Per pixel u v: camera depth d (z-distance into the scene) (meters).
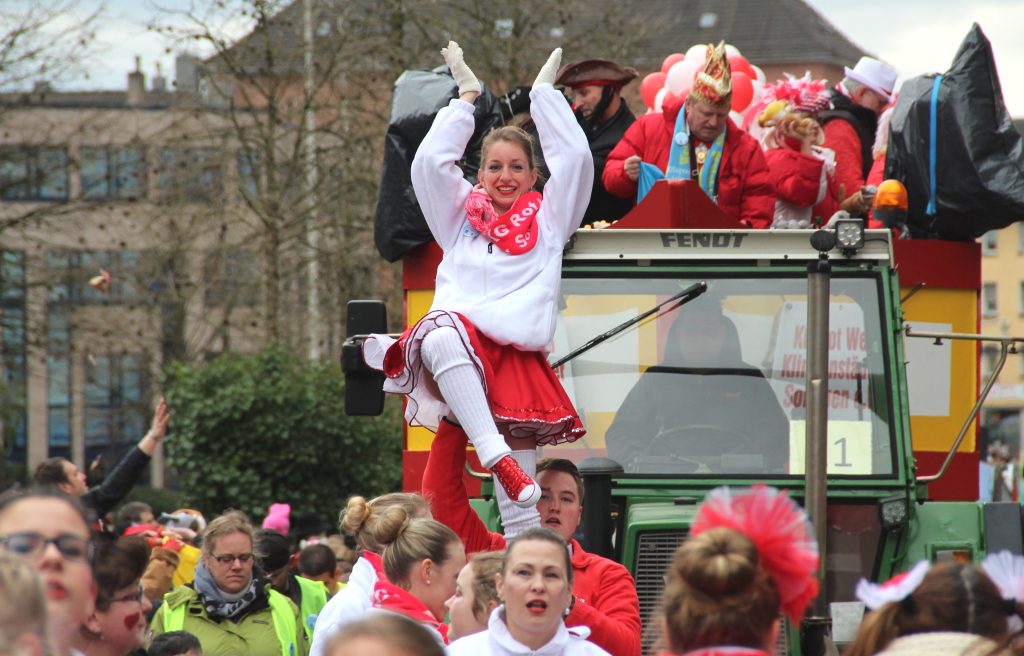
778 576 5.95
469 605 8.25
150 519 18.75
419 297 12.96
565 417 9.21
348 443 31.48
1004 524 11.16
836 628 10.29
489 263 9.25
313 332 41.72
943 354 13.01
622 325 11.81
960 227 13.75
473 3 39.84
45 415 76.62
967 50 13.88
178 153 41.84
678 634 5.91
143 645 10.61
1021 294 120.31
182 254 41.84
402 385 9.27
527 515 8.94
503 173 9.38
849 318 11.73
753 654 5.79
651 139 14.23
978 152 13.58
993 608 6.39
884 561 11.16
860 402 11.52
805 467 10.84
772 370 11.69
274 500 31.19
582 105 16.36
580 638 7.95
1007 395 64.81
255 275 42.97
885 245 11.91
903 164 14.03
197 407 30.59
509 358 9.23
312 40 39.12
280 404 30.88
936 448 12.87
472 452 12.05
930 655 6.15
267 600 12.03
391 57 38.69
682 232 11.96
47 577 5.99
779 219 14.49
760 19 86.56
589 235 11.98
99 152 47.53
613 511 11.45
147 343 44.41
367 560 9.30
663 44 83.12
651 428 11.62
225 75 39.38
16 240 42.97
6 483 51.94
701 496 11.33
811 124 14.51
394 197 12.91
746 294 11.82
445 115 9.61
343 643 5.23
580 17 44.06
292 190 40.34
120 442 73.94
